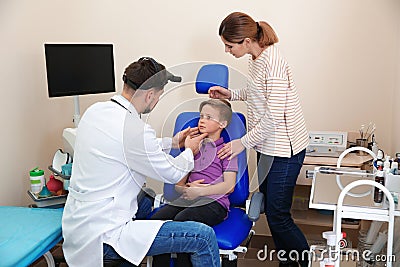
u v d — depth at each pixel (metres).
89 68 2.55
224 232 2.01
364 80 2.75
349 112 2.80
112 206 1.73
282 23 2.79
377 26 2.68
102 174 1.73
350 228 2.62
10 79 2.51
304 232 2.90
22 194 2.64
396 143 2.55
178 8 2.88
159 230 1.77
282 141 2.18
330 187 2.07
